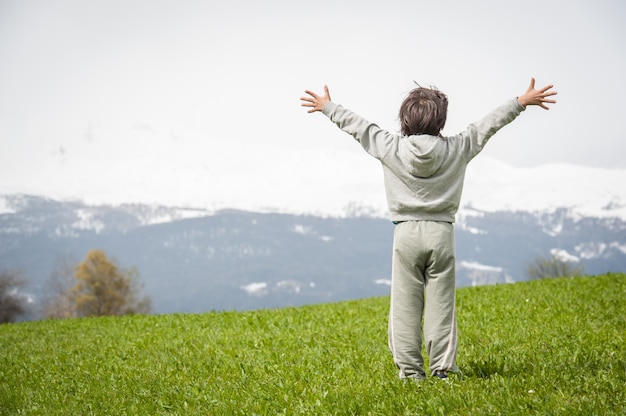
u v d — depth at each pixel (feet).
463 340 31.19
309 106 21.11
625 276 55.26
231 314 52.16
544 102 19.54
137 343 38.29
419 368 20.34
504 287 55.52
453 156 19.39
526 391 18.85
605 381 19.20
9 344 44.93
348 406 19.25
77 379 28.66
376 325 38.99
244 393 22.66
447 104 20.10
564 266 367.66
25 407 24.29
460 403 18.11
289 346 32.86
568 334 30.01
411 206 19.35
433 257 19.38
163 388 24.79
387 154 19.74
